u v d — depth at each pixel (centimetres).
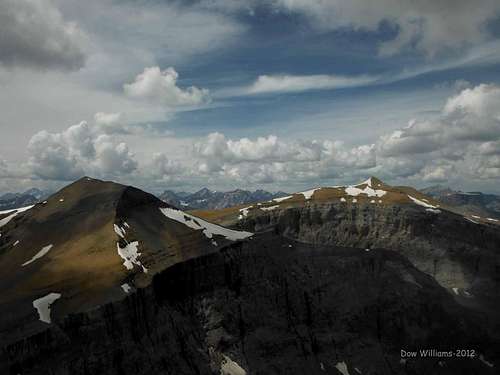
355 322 13250
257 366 10762
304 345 12025
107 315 8456
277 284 12669
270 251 13362
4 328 7538
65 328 7869
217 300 11188
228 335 10831
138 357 8581
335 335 12694
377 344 13112
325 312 13050
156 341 9200
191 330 10300
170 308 10200
